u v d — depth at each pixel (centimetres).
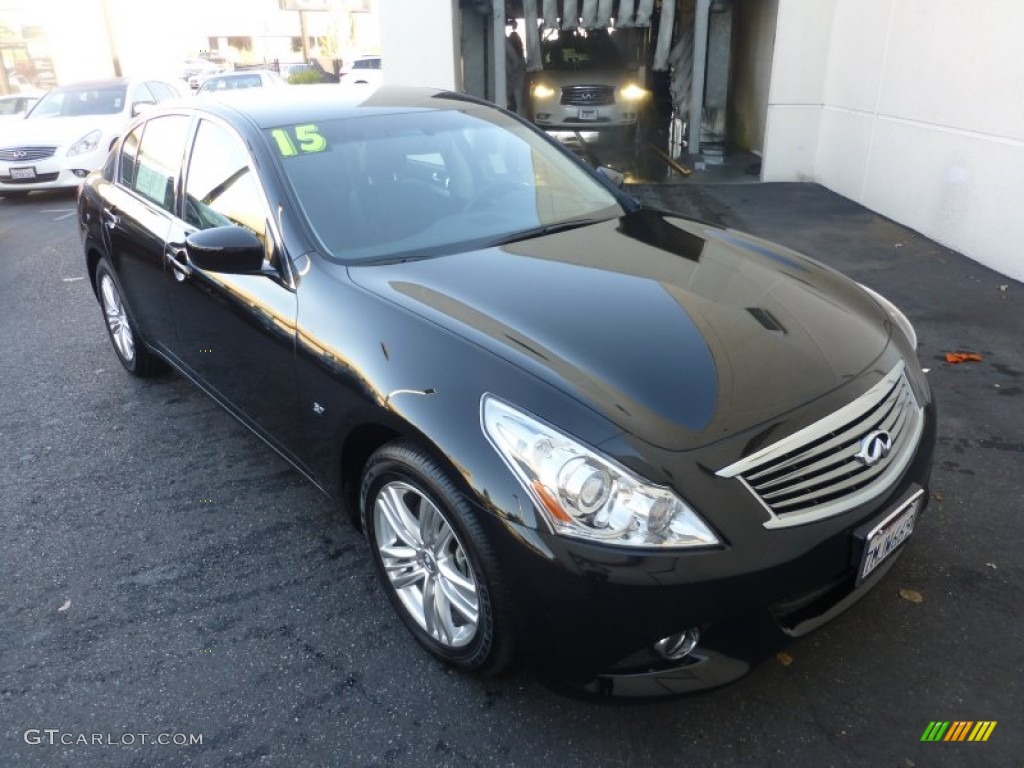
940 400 399
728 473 196
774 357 228
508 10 1093
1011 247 582
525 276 267
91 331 560
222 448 387
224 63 4603
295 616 271
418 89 397
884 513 214
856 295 285
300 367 267
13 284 687
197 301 334
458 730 224
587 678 202
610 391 210
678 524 190
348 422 247
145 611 277
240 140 321
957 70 641
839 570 208
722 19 1062
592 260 282
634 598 189
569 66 1172
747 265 288
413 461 224
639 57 1188
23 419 426
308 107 346
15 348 533
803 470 204
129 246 394
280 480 356
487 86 1141
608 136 1233
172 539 317
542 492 195
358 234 291
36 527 328
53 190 1139
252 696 239
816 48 901
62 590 290
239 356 310
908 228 731
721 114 1110
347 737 223
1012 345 462
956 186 650
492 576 205
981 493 320
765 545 194
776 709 226
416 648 255
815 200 859
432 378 223
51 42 2703
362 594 281
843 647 246
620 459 194
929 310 523
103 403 442
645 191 920
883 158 775
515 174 343
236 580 291
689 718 225
